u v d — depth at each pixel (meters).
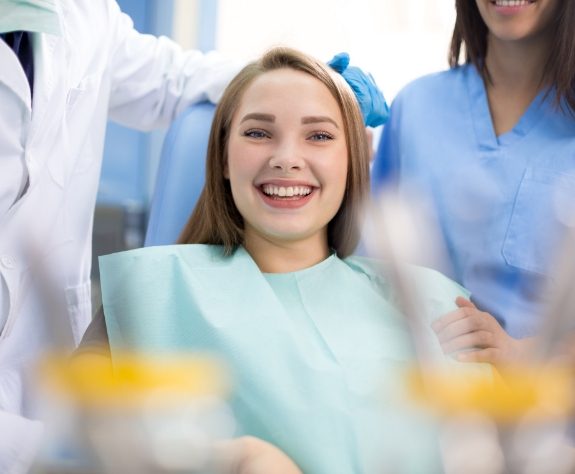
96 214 2.25
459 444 0.36
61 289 0.34
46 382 0.33
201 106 1.32
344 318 1.01
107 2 1.24
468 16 1.26
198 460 0.34
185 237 1.15
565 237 0.37
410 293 0.39
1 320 0.99
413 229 0.40
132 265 1.03
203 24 2.53
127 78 1.31
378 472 0.40
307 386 0.89
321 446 0.84
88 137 1.17
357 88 1.19
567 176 1.16
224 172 1.10
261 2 2.44
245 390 0.90
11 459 0.80
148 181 2.61
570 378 0.35
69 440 0.34
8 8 0.99
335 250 1.14
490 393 0.35
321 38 2.31
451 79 1.32
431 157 1.27
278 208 1.03
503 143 1.23
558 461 0.35
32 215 1.02
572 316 0.36
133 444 0.33
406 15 2.23
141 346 0.79
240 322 0.96
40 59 1.03
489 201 1.20
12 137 1.00
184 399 0.34
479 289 1.19
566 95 1.19
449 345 0.96
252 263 1.05
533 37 1.19
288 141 1.02
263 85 1.05
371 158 1.27
